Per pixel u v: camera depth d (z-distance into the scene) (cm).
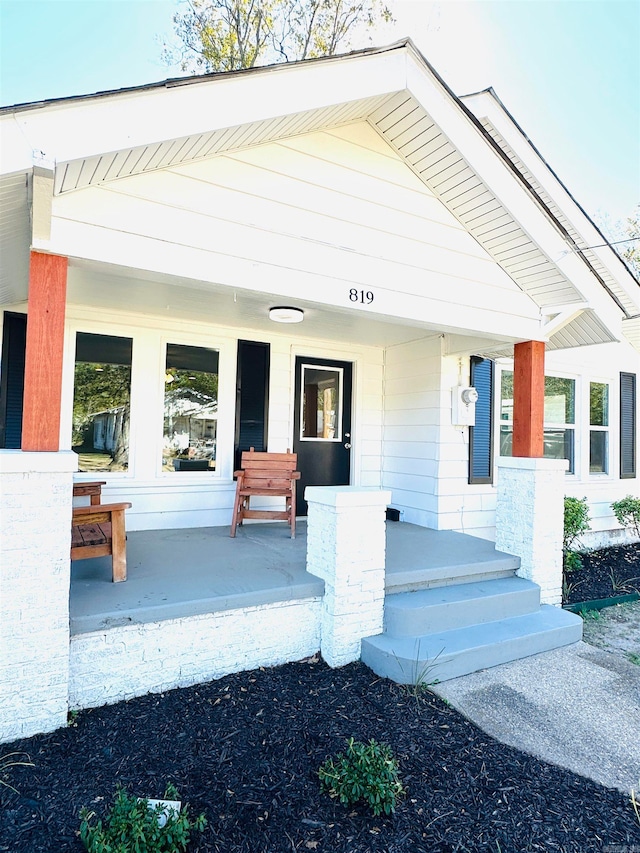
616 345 756
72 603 289
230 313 498
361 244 355
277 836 194
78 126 230
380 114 344
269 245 320
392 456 641
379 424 660
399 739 258
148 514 520
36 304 262
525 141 580
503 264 420
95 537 342
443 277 392
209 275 301
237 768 230
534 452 445
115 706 275
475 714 287
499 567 426
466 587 402
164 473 528
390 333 570
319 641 344
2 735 242
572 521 576
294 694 295
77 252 265
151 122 246
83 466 491
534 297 438
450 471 573
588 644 397
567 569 584
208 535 498
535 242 385
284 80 278
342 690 303
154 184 285
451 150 351
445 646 333
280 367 591
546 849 194
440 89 329
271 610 326
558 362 694
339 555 329
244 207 312
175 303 462
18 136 219
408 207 375
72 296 441
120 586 322
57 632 253
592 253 610
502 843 196
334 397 635
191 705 278
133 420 512
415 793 221
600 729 277
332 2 1087
